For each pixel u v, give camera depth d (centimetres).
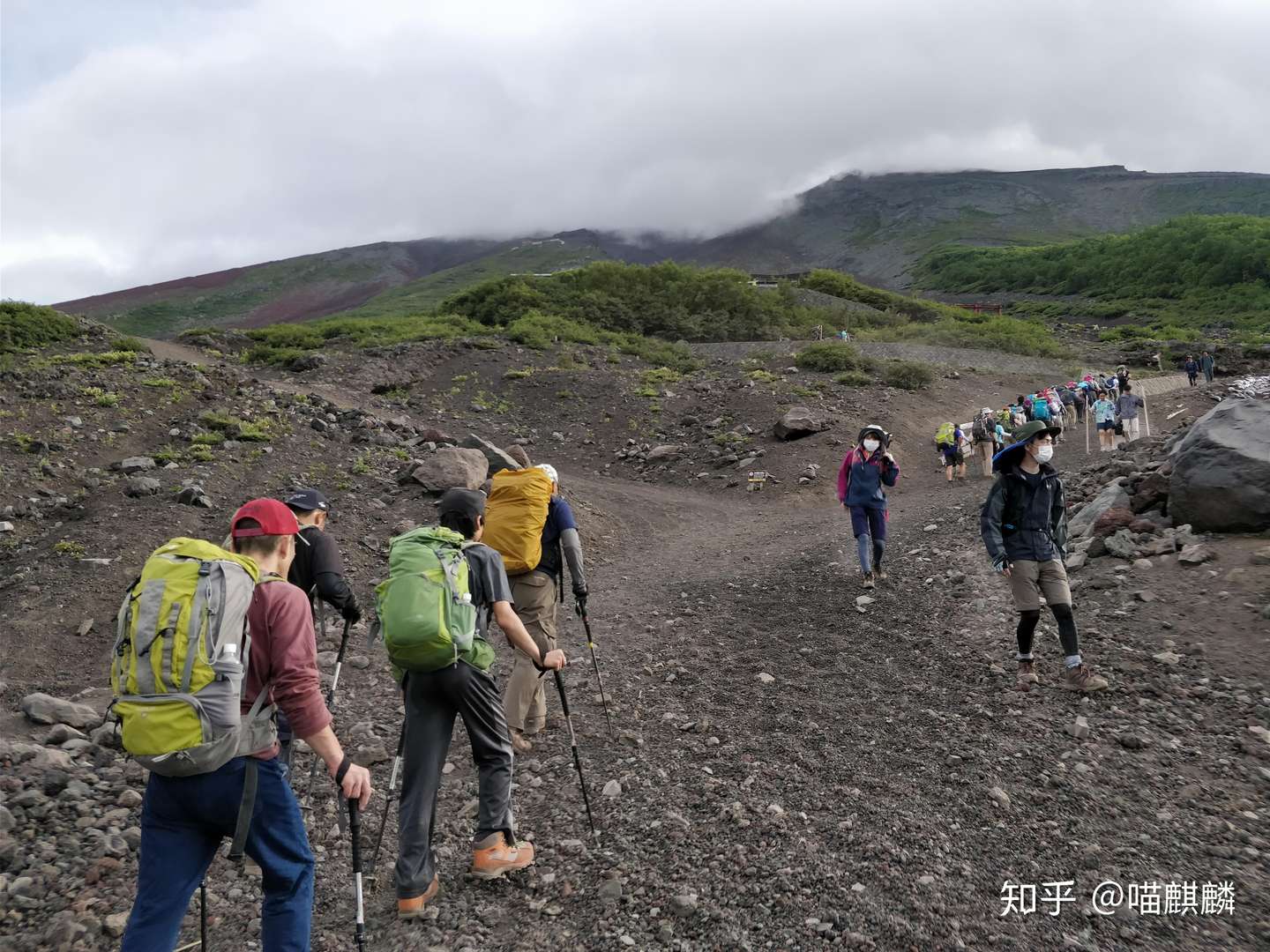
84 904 359
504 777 372
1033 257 19588
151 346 3191
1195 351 6038
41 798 446
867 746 509
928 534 1090
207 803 256
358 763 510
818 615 804
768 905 348
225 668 249
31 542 1038
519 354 3500
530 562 520
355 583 985
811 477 1927
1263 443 737
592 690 632
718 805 438
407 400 2845
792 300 7069
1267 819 404
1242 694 521
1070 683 561
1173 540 743
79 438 1423
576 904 356
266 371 3075
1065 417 2878
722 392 2861
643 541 1383
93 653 796
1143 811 419
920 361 4006
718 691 617
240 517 301
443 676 357
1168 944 321
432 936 334
